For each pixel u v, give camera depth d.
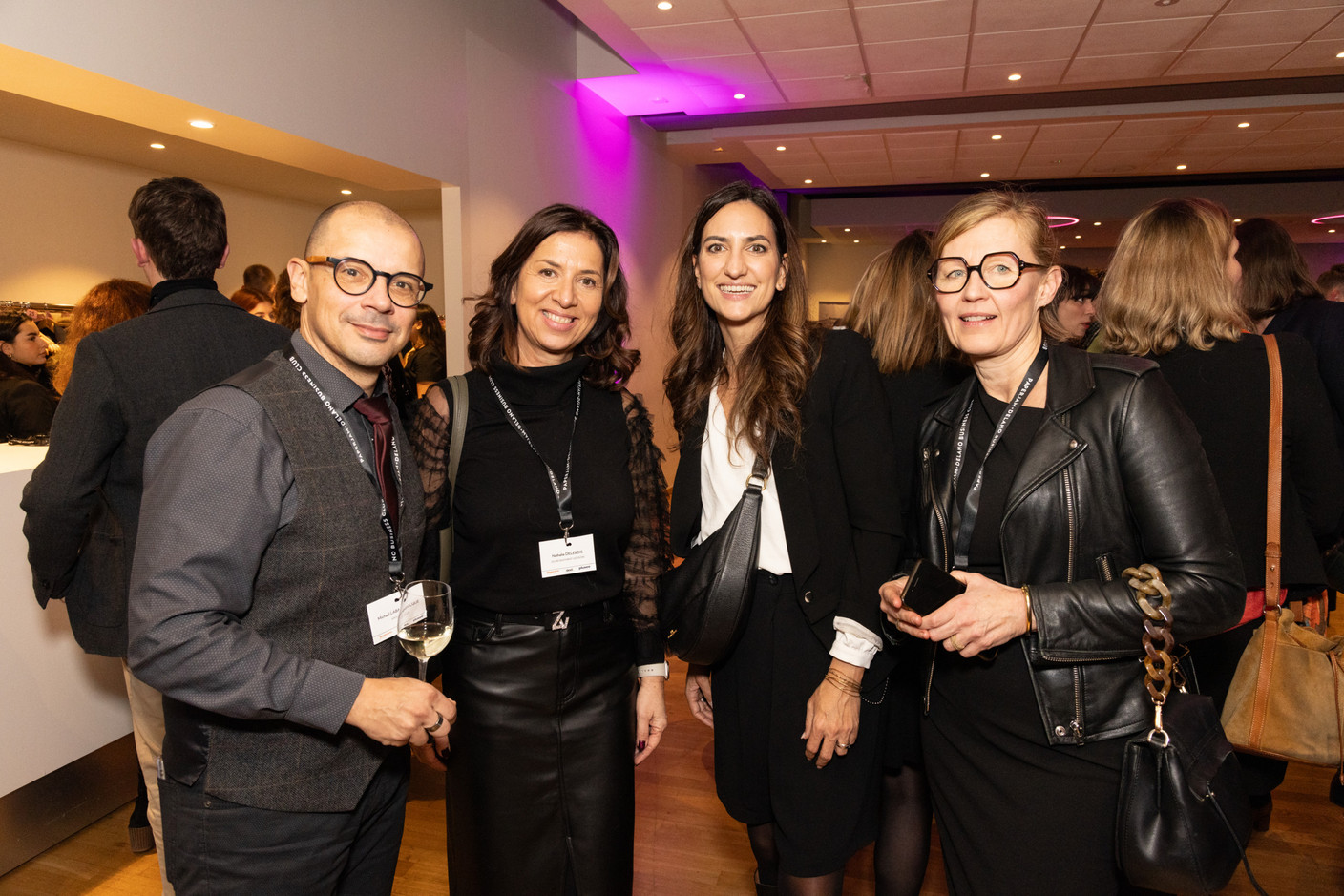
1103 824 1.18
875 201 13.04
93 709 2.41
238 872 1.12
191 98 3.01
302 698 1.06
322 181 7.96
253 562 1.08
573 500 1.54
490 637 1.51
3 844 2.28
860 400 1.51
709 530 1.63
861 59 6.19
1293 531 1.61
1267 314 2.27
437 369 4.72
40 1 2.46
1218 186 11.67
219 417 1.07
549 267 1.52
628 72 6.60
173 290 1.92
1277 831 2.50
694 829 2.55
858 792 1.55
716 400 1.65
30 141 6.35
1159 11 5.24
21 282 6.44
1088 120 7.76
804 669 1.53
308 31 3.62
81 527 1.77
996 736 1.25
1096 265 15.07
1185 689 1.23
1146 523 1.15
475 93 5.16
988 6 5.14
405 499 1.30
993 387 1.33
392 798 1.34
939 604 1.16
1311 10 5.21
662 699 1.71
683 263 1.68
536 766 1.51
